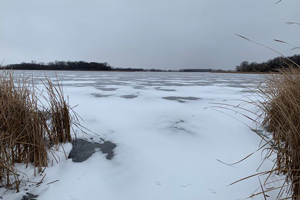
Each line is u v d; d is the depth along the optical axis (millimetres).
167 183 1755
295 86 1996
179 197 1586
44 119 2262
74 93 6672
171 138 2715
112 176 1868
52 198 1564
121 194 1623
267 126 3061
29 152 1938
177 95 6418
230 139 2680
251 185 1721
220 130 2996
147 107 4480
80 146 2512
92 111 4059
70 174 1889
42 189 1665
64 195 1600
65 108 2512
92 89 7914
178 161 2115
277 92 2502
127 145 2514
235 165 2037
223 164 2057
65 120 2516
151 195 1608
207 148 2424
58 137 2453
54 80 12617
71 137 2752
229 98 5727
